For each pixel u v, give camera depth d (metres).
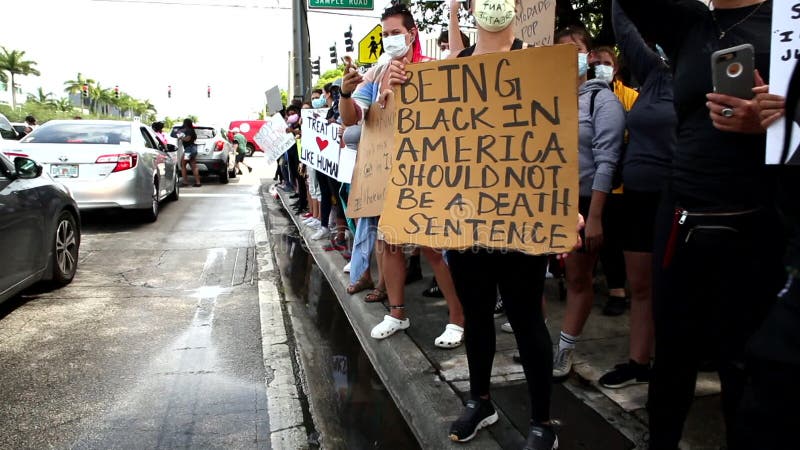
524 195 2.12
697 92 1.78
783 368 1.29
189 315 4.51
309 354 3.78
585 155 2.97
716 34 1.79
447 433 2.47
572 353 2.99
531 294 2.20
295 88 12.78
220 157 15.49
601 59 3.14
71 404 3.03
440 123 2.27
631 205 2.79
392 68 2.34
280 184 13.34
